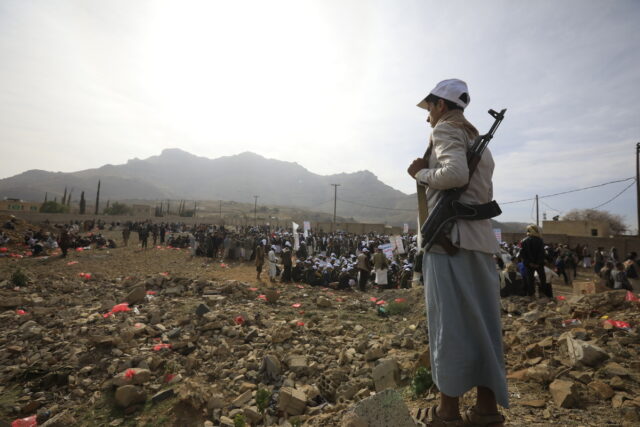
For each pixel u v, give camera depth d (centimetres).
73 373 502
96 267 1634
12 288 1037
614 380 301
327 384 443
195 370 524
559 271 1592
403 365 438
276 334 623
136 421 404
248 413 386
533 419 252
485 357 140
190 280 1109
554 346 414
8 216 3200
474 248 146
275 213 16975
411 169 174
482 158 158
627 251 2388
